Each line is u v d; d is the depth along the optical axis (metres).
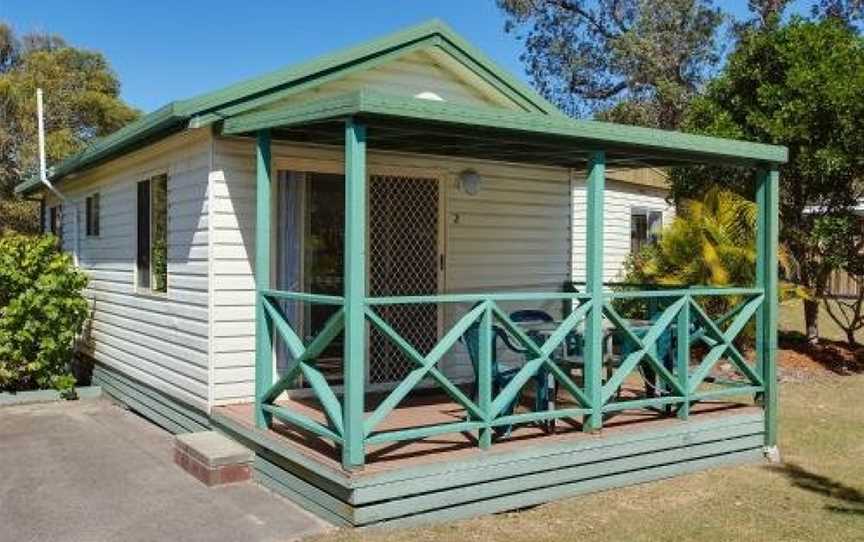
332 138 6.91
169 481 6.32
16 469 6.71
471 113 5.40
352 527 5.12
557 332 6.06
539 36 27.78
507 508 5.70
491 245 8.84
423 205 8.32
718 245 11.00
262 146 6.35
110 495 5.97
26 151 24.97
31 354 10.12
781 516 5.75
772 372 7.30
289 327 6.09
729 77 12.24
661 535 5.34
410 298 5.36
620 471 6.32
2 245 10.10
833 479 6.68
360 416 5.12
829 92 10.77
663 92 23.19
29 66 28.25
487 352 5.68
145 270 8.78
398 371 8.20
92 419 8.81
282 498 5.86
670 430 6.62
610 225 14.48
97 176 10.45
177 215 7.71
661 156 7.04
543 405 6.47
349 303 5.11
